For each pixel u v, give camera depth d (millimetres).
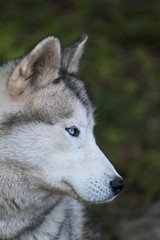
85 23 22688
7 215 10641
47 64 10508
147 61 22828
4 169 10375
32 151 10312
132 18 23984
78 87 11180
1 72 10898
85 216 12234
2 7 23344
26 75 10227
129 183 17812
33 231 10930
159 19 23922
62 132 10484
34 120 10367
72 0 23688
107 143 18922
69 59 11789
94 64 21578
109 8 23969
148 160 18422
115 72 21750
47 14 22750
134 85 21469
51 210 11156
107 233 15734
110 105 19922
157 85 21875
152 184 17594
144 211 15836
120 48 22984
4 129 10297
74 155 10531
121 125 19734
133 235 14016
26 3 23484
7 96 10398
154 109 20812
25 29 22203
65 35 21453
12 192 10500
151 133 19703
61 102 10602
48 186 10531
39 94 10508
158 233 13812
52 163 10414
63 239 11242
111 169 10695
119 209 17000
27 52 10414
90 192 10500
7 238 10805
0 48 20844
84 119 10789
